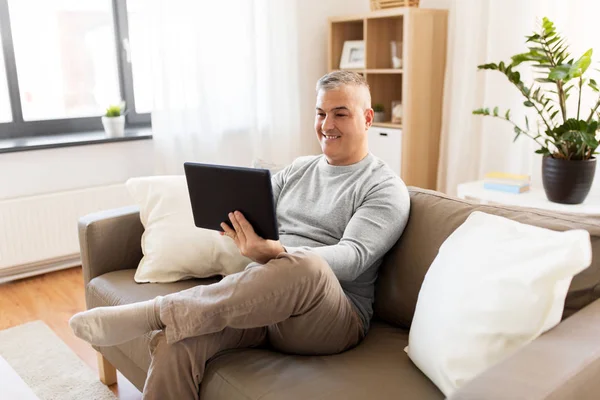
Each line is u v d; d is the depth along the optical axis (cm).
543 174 241
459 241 140
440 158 357
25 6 313
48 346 232
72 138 314
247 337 150
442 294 130
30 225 296
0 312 265
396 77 383
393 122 362
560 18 286
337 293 143
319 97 175
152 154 338
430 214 161
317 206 176
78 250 313
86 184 317
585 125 219
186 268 188
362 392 123
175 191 200
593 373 95
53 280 303
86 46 338
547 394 88
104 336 144
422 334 130
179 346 138
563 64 219
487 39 322
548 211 148
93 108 349
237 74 346
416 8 328
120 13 338
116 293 180
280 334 145
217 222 153
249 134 361
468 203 160
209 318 136
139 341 163
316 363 139
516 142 317
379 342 153
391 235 160
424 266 156
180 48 321
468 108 336
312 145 410
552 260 114
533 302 113
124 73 346
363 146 176
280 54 361
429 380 128
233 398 130
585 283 131
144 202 201
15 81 311
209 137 340
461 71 336
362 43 365
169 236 191
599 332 109
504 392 88
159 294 177
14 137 316
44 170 302
